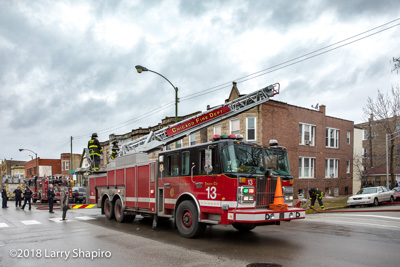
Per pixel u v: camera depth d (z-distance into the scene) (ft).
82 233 31.60
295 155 82.33
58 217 47.06
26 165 239.09
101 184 45.42
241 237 28.43
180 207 29.22
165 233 31.17
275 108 78.28
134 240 27.55
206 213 27.12
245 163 26.45
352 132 102.89
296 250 22.86
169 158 31.76
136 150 42.78
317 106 98.53
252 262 19.80
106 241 27.20
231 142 26.27
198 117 45.34
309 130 87.81
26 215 51.52
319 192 58.49
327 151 92.94
